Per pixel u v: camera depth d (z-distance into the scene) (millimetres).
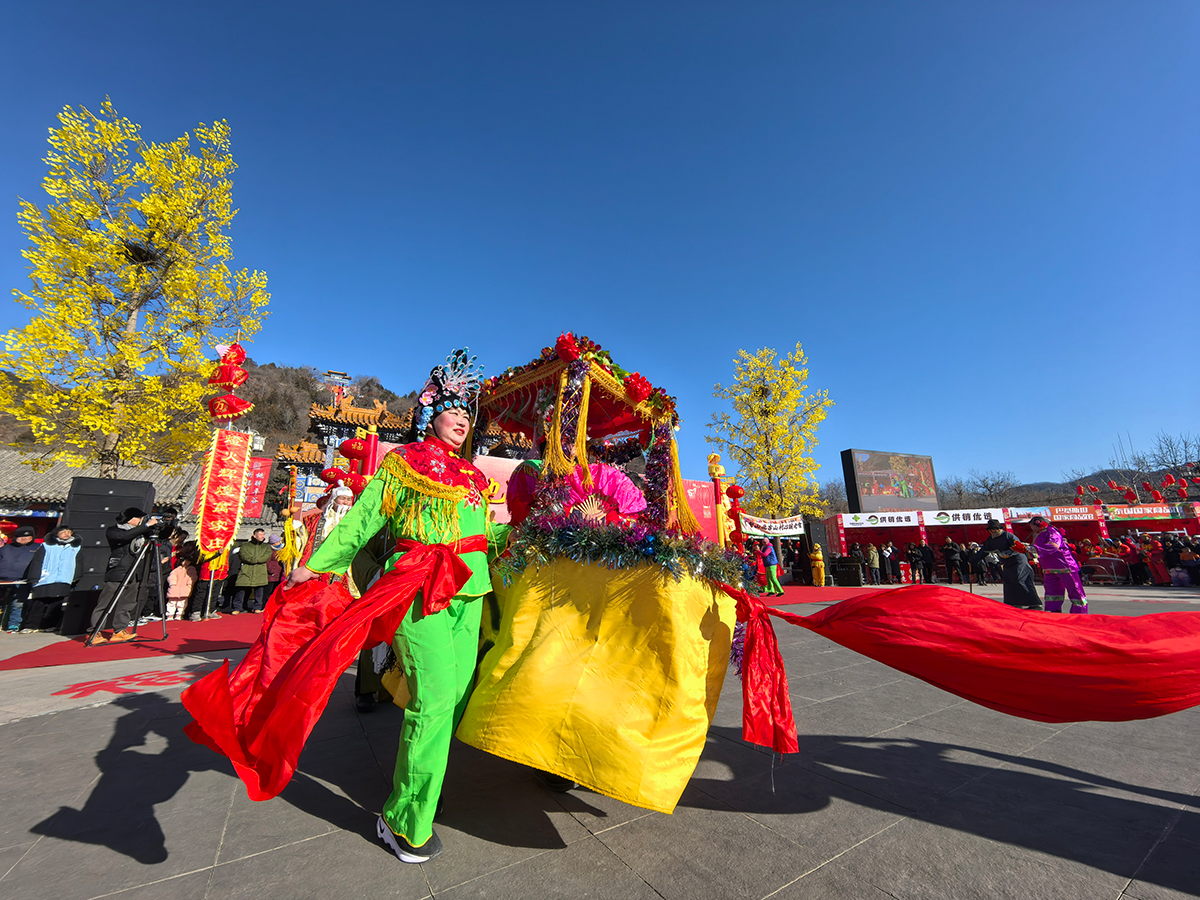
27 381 12062
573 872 1717
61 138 12891
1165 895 1565
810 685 4312
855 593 14523
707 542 2336
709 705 2236
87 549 8977
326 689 1621
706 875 1692
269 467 16109
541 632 2150
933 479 26625
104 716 3500
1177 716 3449
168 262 13992
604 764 1835
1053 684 2049
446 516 2166
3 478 20656
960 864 1749
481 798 2301
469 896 1584
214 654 5953
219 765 2666
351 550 2062
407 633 1937
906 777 2494
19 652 6129
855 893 1593
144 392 12898
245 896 1577
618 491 2590
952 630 2150
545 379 3082
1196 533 18328
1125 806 2172
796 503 22000
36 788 2373
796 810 2164
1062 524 20469
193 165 14266
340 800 2285
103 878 1667
